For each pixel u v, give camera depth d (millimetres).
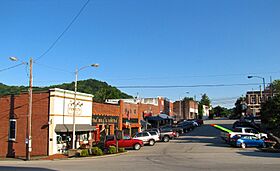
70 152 30641
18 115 34219
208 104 166750
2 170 19031
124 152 31141
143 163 21391
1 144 34750
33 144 32781
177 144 39625
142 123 59875
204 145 37406
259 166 18844
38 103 33156
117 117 48250
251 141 34062
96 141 38719
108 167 19438
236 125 56562
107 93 91438
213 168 18156
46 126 32500
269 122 40781
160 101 77812
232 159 23234
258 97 126938
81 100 37500
